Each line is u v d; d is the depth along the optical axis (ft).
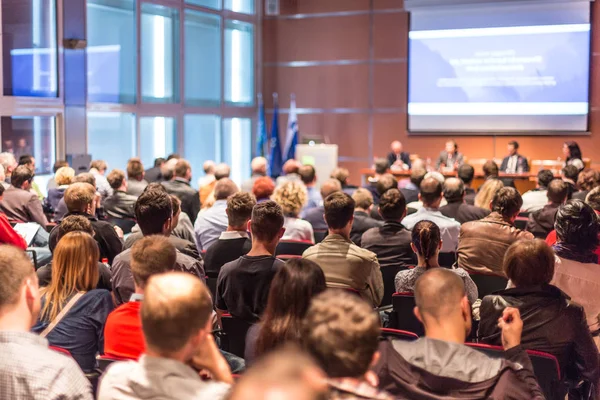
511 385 6.07
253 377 2.32
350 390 4.35
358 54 40.01
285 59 41.68
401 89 39.14
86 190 14.53
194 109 38.32
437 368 6.13
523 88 36.14
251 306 10.43
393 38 39.09
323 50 40.78
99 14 33.04
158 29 36.55
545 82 35.73
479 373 6.11
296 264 7.44
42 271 9.93
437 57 37.63
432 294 6.62
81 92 31.50
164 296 5.63
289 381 2.30
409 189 24.18
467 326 6.82
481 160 36.42
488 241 13.80
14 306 6.37
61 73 30.55
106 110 33.01
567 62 35.27
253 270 10.37
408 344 6.35
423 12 37.60
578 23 34.91
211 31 39.58
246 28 41.81
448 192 18.35
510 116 36.52
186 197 23.22
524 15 35.70
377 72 39.65
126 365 5.84
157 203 12.13
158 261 8.27
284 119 41.96
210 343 6.25
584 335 8.91
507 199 14.17
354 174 40.65
